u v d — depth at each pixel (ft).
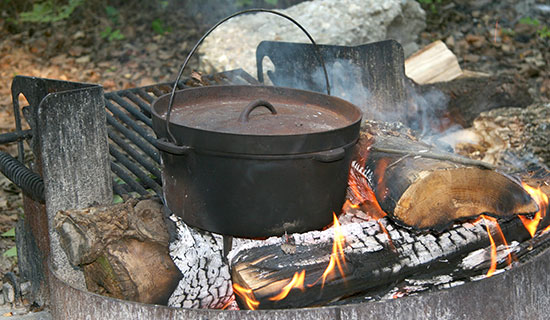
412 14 14.05
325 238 5.68
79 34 17.90
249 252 5.52
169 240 5.67
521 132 10.93
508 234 6.21
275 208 4.94
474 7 18.74
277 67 9.30
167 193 5.39
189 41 17.72
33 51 17.08
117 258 5.45
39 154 6.64
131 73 15.99
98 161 5.85
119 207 5.63
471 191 5.74
